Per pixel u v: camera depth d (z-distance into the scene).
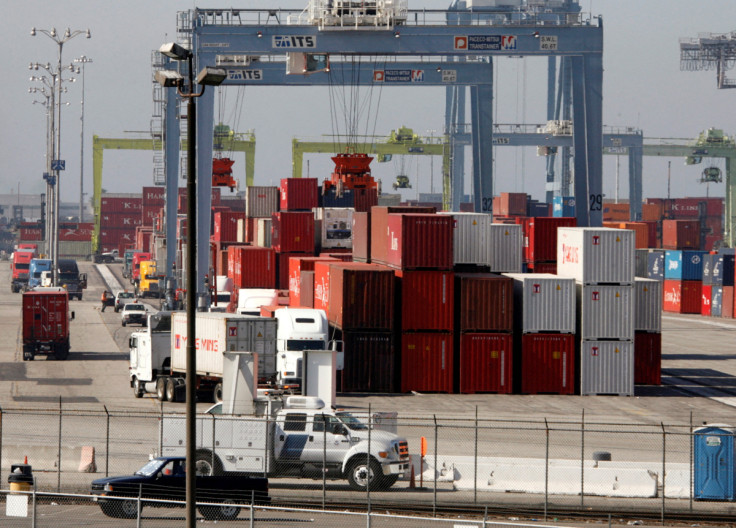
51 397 182.25
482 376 195.50
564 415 172.12
